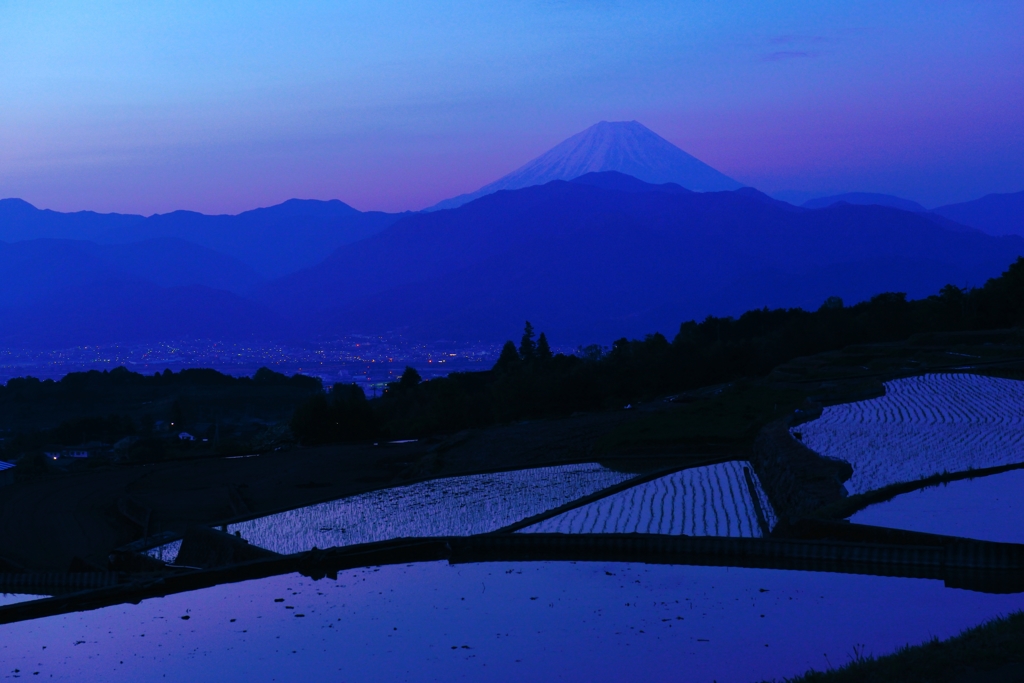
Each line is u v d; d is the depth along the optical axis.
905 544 18.20
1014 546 16.98
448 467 57.03
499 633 14.51
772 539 18.70
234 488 55.03
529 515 35.75
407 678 12.55
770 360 127.50
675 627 14.23
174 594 18.44
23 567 35.91
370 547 20.67
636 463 48.78
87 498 54.09
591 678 12.12
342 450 75.00
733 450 49.78
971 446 35.06
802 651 12.71
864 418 45.91
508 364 139.75
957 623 13.80
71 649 14.88
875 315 130.50
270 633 15.27
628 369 120.12
